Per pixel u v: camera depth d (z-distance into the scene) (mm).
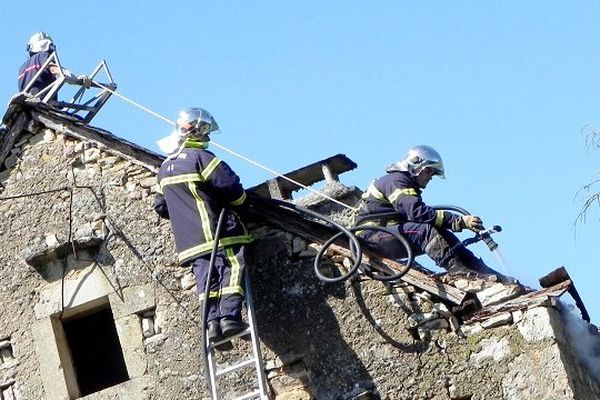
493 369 22734
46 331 24344
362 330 23250
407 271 22859
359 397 22984
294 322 23453
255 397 23188
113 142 24625
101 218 24469
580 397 22672
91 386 24828
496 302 23141
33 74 27625
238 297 22766
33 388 24234
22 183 24938
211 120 23781
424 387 22875
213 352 22922
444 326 23078
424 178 24234
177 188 23297
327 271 23500
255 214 23781
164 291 24031
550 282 23312
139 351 23922
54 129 24938
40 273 24562
